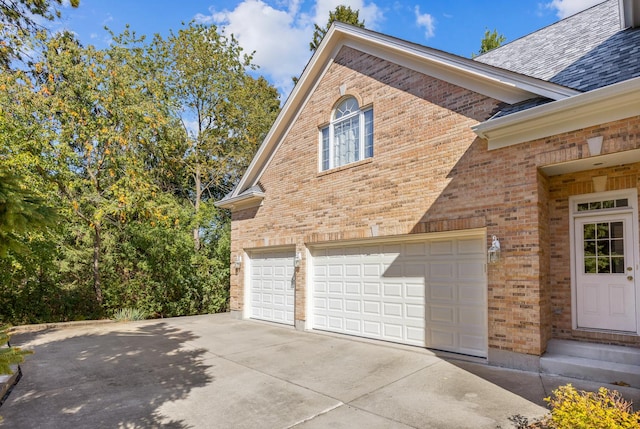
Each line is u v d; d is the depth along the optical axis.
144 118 15.53
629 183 6.79
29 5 7.12
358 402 5.53
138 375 6.97
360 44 10.34
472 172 7.75
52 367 7.54
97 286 15.46
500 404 5.30
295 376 6.80
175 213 16.48
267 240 12.90
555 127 6.63
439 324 8.34
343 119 10.79
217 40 22.23
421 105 8.79
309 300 11.35
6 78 12.06
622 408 4.10
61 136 13.71
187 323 13.12
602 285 7.05
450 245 8.29
